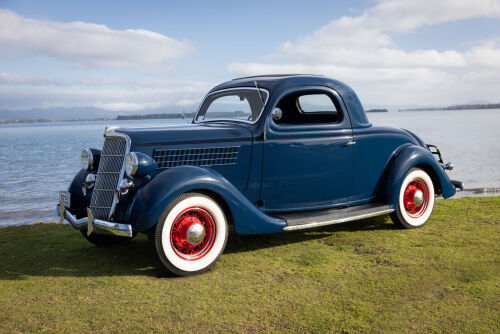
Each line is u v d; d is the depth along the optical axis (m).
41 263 3.68
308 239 4.36
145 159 3.23
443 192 4.91
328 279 3.09
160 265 3.19
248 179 3.85
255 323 2.39
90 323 2.43
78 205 3.96
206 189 3.37
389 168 4.56
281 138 3.93
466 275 3.06
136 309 2.61
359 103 4.44
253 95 4.08
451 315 2.40
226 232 3.45
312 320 2.40
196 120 4.62
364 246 3.98
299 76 4.19
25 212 11.39
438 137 44.22
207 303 2.70
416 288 2.85
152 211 3.07
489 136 44.41
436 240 4.10
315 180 4.14
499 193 11.27
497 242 3.95
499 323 2.29
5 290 2.98
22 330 2.34
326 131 4.14
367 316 2.43
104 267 3.54
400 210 4.55
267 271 3.33
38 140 70.38
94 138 70.88
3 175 21.06
